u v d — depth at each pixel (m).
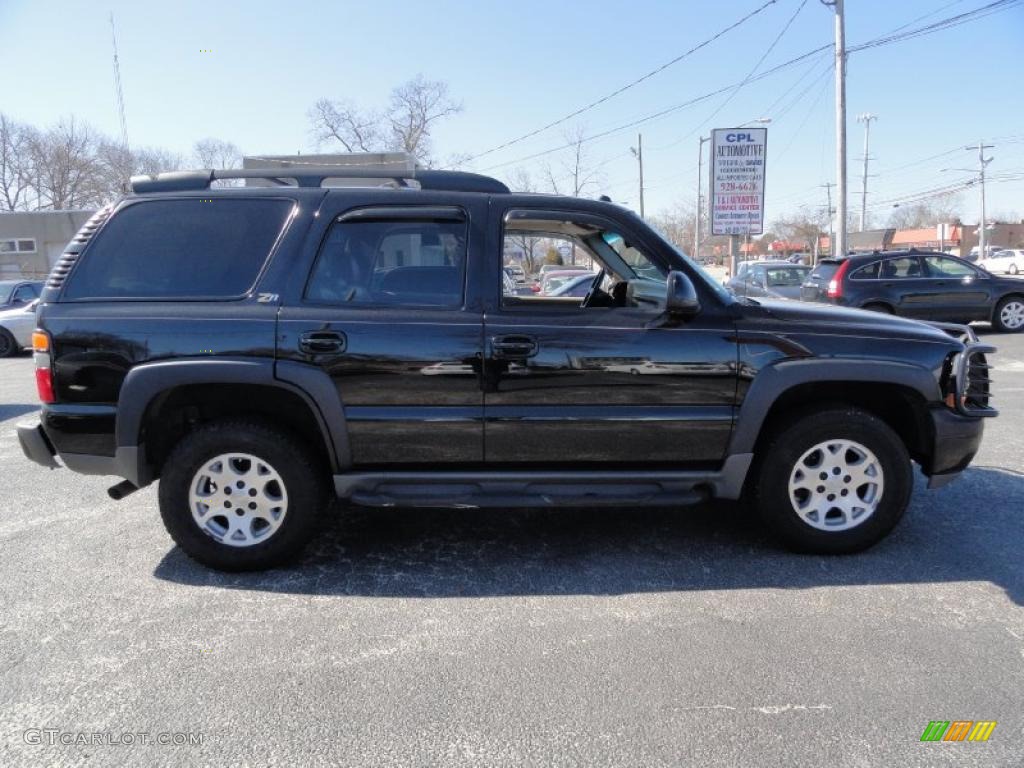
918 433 3.81
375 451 3.55
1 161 51.03
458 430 3.52
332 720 2.46
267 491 3.61
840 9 17.53
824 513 3.72
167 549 3.96
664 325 3.55
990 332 13.49
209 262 3.55
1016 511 4.41
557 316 3.54
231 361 3.39
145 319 3.44
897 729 2.39
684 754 2.28
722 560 3.76
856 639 2.95
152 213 3.62
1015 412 7.18
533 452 3.58
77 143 51.38
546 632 3.04
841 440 3.64
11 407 8.49
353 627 3.09
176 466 3.52
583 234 4.26
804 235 70.19
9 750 2.31
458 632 3.05
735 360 3.54
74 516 4.50
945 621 3.09
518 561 3.78
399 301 3.54
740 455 3.60
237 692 2.62
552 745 2.33
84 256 3.58
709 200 11.67
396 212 3.61
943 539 3.99
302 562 3.77
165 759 2.27
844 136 17.88
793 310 3.73
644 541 4.04
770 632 3.02
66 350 3.46
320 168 3.74
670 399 3.55
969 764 2.23
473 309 3.53
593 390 3.52
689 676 2.70
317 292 3.52
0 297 15.53
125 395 3.40
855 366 3.53
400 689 2.63
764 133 11.37
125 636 3.02
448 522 4.36
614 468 3.66
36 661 2.83
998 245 77.25
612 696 2.58
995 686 2.62
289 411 3.63
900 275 12.90
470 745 2.33
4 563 3.78
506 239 4.50
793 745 2.32
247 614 3.21
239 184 4.09
